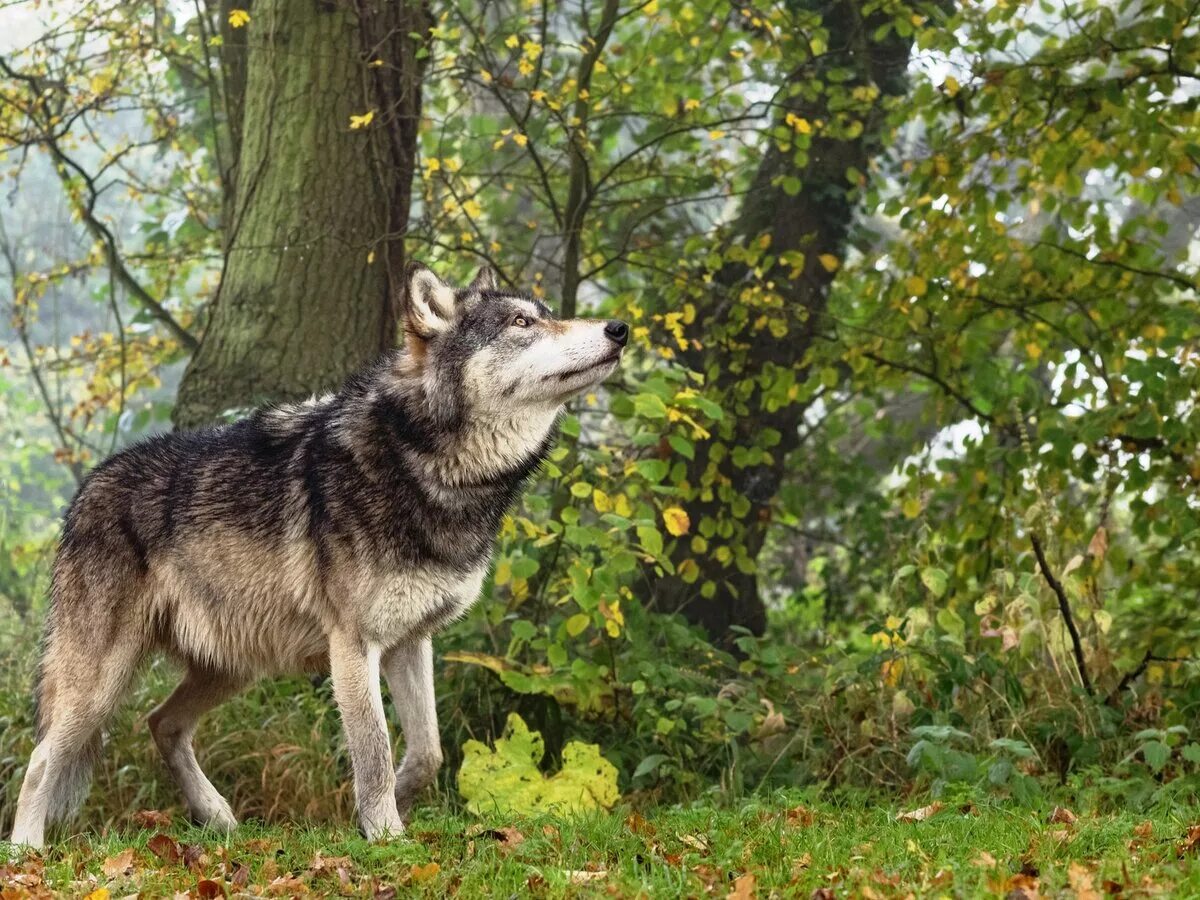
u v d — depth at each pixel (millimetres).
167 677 6914
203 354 7805
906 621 6941
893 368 9500
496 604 6891
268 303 7699
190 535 5438
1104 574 8031
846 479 12398
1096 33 8234
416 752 5387
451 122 9938
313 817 6219
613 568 6449
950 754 5570
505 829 4605
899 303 8977
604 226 10812
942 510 10352
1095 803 5395
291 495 5262
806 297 10422
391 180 8031
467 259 9867
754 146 10617
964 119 9016
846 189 10578
